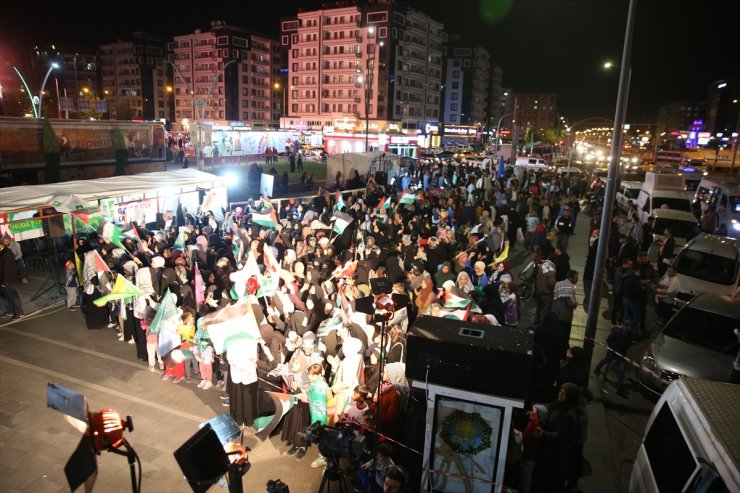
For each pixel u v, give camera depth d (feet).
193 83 379.96
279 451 25.20
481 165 151.53
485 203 66.74
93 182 58.70
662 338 32.30
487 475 18.15
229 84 361.71
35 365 33.06
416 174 117.39
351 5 292.61
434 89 336.08
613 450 25.96
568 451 21.03
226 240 49.44
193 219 62.49
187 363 31.94
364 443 19.74
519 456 20.88
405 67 298.97
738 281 42.78
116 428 14.88
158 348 30.96
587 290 53.42
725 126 499.92
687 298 42.06
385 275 37.06
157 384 31.22
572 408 21.58
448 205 68.64
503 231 57.21
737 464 13.93
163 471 23.38
